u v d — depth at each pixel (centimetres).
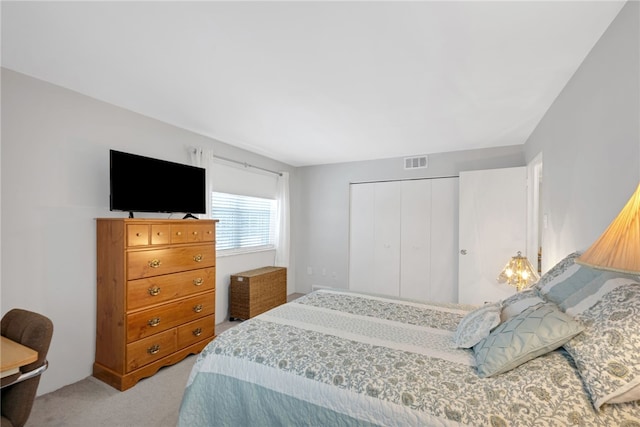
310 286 519
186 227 275
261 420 137
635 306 103
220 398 148
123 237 228
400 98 243
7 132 202
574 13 144
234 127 319
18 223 207
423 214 438
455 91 230
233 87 226
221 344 163
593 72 172
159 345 250
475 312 166
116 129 262
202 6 139
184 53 180
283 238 472
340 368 134
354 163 485
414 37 163
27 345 133
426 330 177
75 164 236
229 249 392
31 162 213
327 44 170
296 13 143
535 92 231
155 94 240
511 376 116
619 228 99
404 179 451
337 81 214
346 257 488
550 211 260
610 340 101
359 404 119
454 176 418
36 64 195
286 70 200
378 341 161
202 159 333
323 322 190
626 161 138
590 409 97
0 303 199
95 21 151
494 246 367
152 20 150
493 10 141
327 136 349
